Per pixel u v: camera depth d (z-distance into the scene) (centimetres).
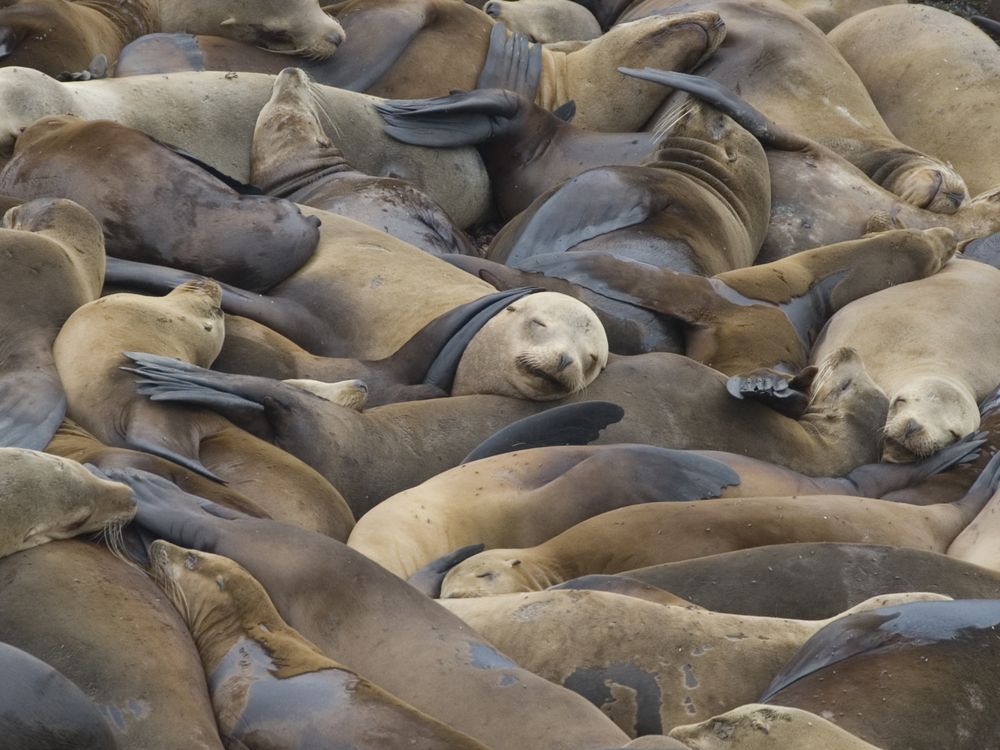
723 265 3294
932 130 4059
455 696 1594
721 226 3356
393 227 3194
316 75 3678
